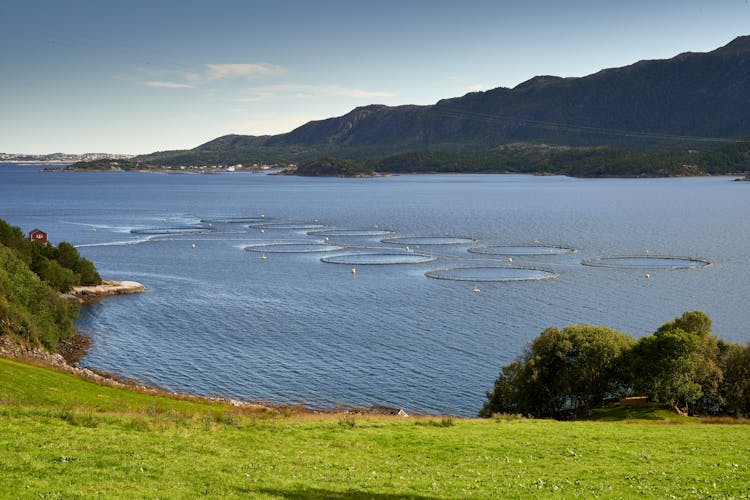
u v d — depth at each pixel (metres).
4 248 117.06
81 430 41.12
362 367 102.06
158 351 109.88
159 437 41.72
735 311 138.00
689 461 43.25
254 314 136.88
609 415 74.31
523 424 57.03
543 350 79.19
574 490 36.19
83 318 132.50
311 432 48.62
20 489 29.62
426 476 38.44
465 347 113.00
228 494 32.25
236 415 55.22
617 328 124.69
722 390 77.19
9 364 70.94
